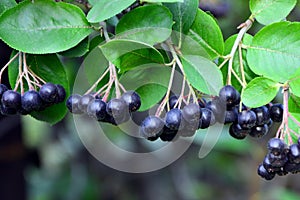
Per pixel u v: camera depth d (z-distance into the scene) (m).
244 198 1.18
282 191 0.99
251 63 0.46
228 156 1.17
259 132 0.46
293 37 0.45
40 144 1.12
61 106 0.48
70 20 0.45
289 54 0.45
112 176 1.10
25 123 1.06
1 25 0.44
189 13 0.46
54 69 0.47
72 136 1.07
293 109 0.47
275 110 0.46
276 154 0.43
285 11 0.46
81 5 0.50
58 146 1.15
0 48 0.58
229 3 0.64
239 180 1.21
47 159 1.18
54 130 1.08
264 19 0.46
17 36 0.44
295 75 0.44
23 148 0.84
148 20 0.44
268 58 0.46
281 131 0.44
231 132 0.46
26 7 0.45
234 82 0.47
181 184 1.15
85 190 1.11
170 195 1.13
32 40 0.45
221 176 1.22
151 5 0.44
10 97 0.45
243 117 0.44
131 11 0.44
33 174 1.19
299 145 0.43
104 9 0.44
